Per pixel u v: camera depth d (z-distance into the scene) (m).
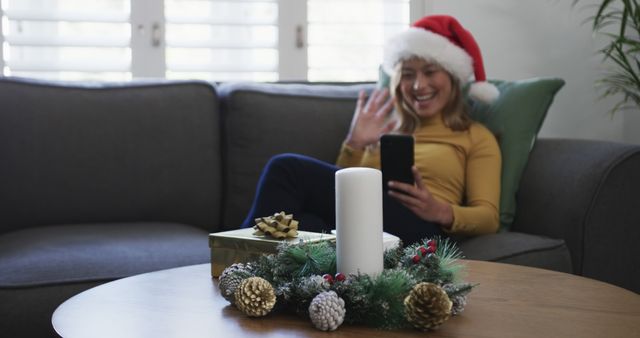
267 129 2.23
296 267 1.06
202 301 1.09
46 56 2.81
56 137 2.12
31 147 2.10
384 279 0.95
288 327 0.95
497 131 2.13
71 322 0.99
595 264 1.82
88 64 2.78
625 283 1.85
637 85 2.80
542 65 3.18
